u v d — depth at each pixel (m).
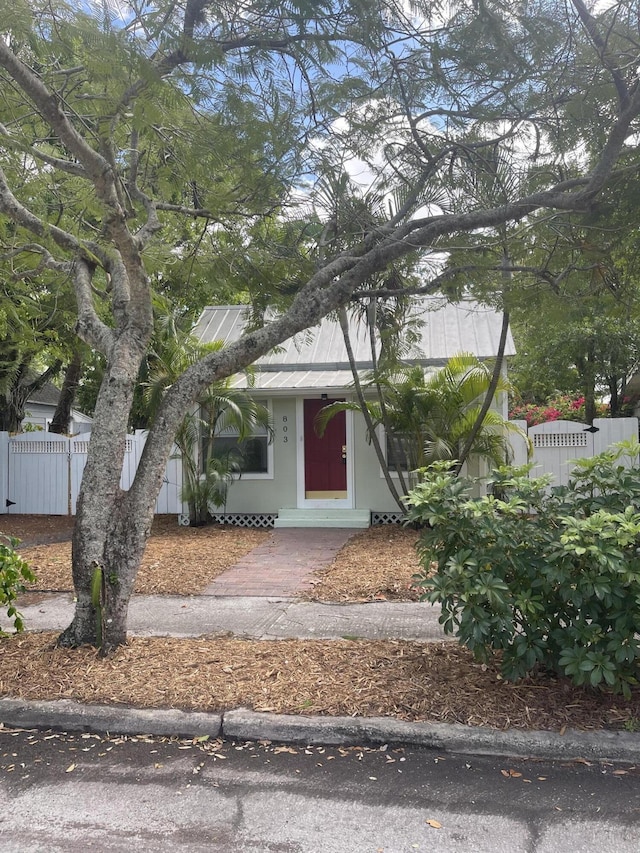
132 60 5.43
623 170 6.75
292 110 6.91
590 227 7.05
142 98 5.73
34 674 5.33
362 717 4.55
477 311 13.51
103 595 5.77
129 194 7.52
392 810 3.63
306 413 13.68
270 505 13.69
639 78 6.25
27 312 11.02
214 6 5.92
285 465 13.69
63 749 4.43
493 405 12.93
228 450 13.69
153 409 12.29
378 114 7.13
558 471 12.79
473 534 4.93
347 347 11.23
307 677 5.20
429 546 5.21
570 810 3.60
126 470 14.77
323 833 3.43
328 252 8.43
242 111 6.48
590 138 7.13
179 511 15.12
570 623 4.71
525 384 24.48
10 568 5.88
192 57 5.73
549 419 20.91
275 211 8.10
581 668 4.30
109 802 3.76
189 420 12.52
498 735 4.28
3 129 6.69
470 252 7.82
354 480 13.41
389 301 10.87
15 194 8.30
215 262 8.59
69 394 18.88
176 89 5.86
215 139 6.75
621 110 6.20
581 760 4.15
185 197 8.85
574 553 4.44
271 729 4.49
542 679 5.05
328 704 4.74
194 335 14.55
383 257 6.51
